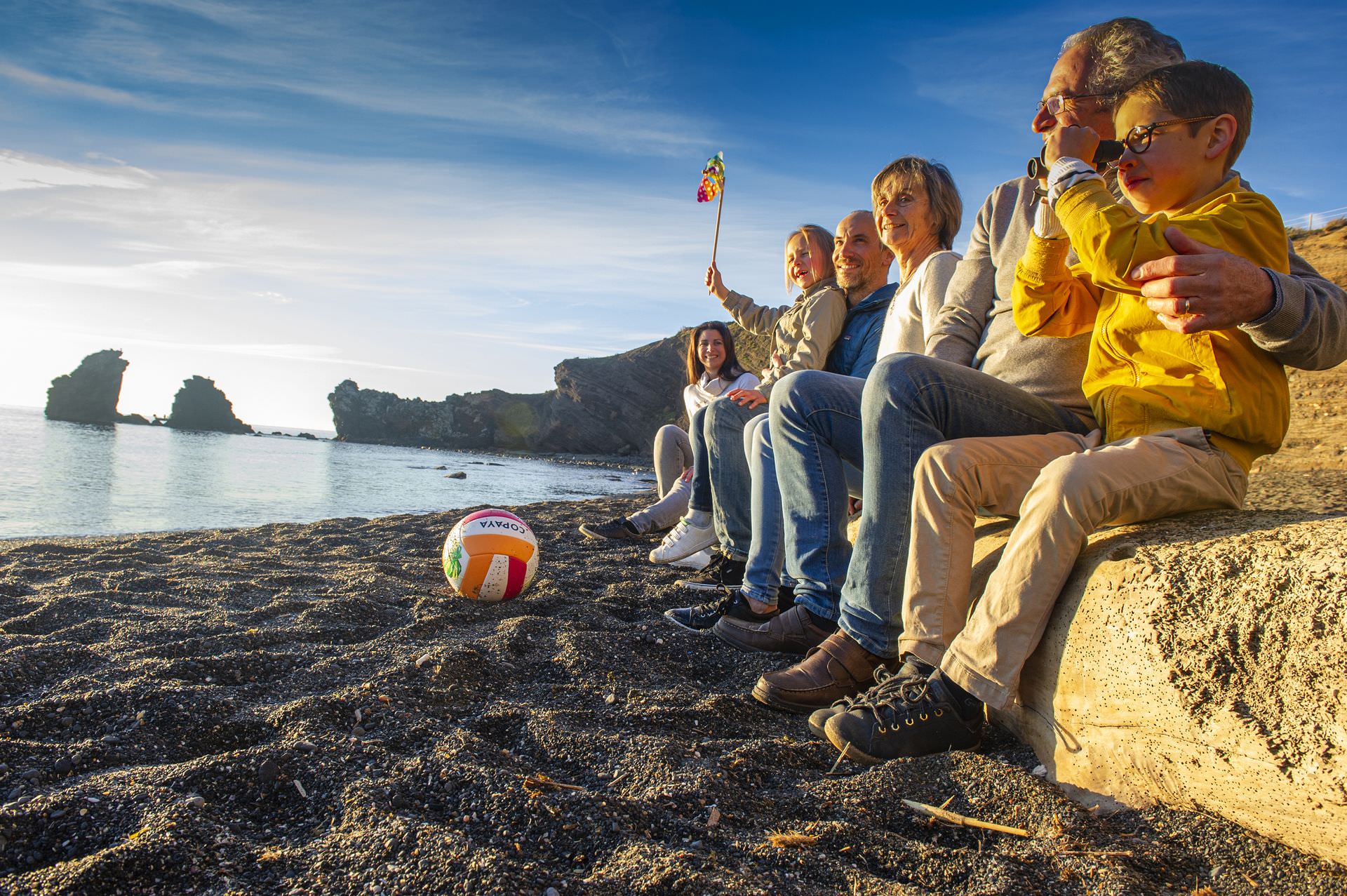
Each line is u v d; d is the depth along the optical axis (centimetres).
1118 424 200
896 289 376
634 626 322
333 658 261
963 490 205
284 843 145
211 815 150
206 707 204
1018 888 136
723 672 277
